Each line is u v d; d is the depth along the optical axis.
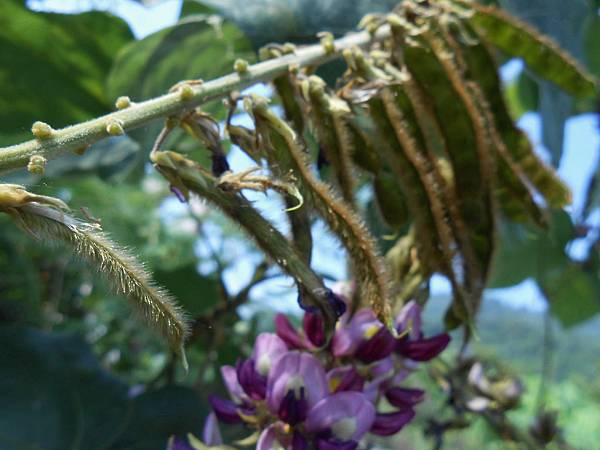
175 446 0.13
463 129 0.13
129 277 0.09
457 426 0.22
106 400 0.19
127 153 0.22
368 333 0.13
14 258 0.50
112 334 0.51
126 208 0.50
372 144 0.13
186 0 0.22
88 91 0.23
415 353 0.13
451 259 0.13
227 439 0.17
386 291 0.11
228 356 0.27
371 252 0.11
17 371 0.18
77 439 0.18
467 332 0.14
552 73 0.16
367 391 0.13
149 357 0.51
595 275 0.29
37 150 0.09
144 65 0.19
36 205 0.08
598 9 0.25
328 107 0.12
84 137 0.10
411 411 0.13
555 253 0.28
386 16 0.14
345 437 0.12
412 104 0.13
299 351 0.12
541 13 0.20
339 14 0.18
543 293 0.27
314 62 0.13
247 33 0.17
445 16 0.14
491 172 0.14
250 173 0.10
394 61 0.14
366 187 0.17
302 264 0.10
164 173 0.11
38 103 0.22
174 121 0.11
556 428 0.24
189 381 0.30
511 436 0.23
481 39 0.15
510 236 0.23
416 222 0.13
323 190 0.11
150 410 0.19
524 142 0.15
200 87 0.11
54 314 0.52
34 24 0.21
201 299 0.27
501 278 0.28
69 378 0.19
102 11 0.22
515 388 0.22
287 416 0.12
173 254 0.50
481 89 0.15
